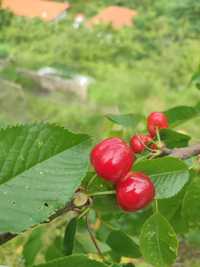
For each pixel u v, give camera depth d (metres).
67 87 2.07
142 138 0.29
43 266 0.18
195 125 1.43
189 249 0.77
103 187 0.24
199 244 0.52
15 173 0.19
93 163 0.23
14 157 0.19
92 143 0.20
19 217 0.19
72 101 2.02
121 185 0.23
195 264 0.77
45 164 0.19
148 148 0.28
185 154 0.27
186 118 0.36
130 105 2.11
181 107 0.35
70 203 0.23
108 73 2.49
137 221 0.33
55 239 0.35
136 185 0.23
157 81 2.41
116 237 0.32
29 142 0.19
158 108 2.16
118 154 0.23
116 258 0.33
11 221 0.18
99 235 0.35
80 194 0.24
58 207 0.19
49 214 0.19
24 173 0.19
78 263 0.18
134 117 0.35
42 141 0.19
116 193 0.24
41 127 0.19
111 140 0.23
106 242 0.32
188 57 2.60
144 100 2.21
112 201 0.24
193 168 0.29
